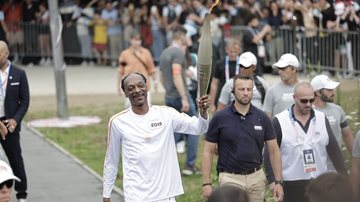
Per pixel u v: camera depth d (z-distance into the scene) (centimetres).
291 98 1686
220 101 1811
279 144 1442
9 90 1788
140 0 4744
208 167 1423
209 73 1230
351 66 3469
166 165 1334
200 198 1916
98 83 4131
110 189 1371
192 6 4369
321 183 837
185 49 2389
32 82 4191
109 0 4812
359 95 1858
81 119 3106
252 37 2983
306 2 3681
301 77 3512
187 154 2214
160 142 1332
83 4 4928
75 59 4906
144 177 1321
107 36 4731
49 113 3256
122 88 1351
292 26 3681
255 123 1404
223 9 4247
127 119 1338
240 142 1398
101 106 3406
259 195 1421
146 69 2558
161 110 1351
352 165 1313
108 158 1363
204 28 1192
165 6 4559
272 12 3866
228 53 2105
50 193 1997
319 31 3584
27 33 4819
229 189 803
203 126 1309
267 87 1831
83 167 2298
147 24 4547
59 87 3066
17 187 1825
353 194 842
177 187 1343
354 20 3562
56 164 2342
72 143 2683
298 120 1438
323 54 3581
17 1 4819
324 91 1531
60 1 4828
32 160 2398
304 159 1432
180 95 2164
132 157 1326
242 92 1387
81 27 4772
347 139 1566
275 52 3812
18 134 1809
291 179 1441
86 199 1936
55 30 3028
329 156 1457
